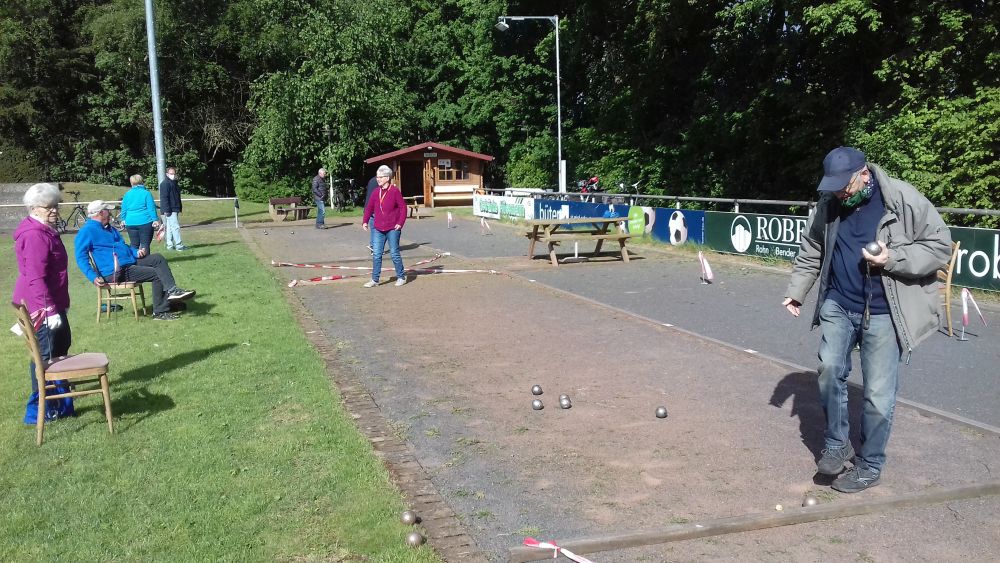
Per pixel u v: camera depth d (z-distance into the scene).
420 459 4.81
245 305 10.27
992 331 8.16
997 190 16.80
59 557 3.55
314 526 3.84
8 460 4.78
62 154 43.12
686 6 26.48
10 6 40.06
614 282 12.07
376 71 37.97
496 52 40.31
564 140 37.91
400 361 7.29
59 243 5.60
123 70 40.91
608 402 5.93
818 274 4.44
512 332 8.51
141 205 14.16
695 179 29.02
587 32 34.66
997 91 17.25
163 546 3.64
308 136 36.72
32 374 5.45
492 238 20.06
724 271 12.98
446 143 42.88
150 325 8.98
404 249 17.86
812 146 24.41
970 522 3.87
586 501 4.18
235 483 4.36
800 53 25.41
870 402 4.17
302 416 5.56
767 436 5.12
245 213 32.25
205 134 43.84
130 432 5.26
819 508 3.93
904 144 18.77
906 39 19.81
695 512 4.01
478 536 3.78
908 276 3.96
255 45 41.47
